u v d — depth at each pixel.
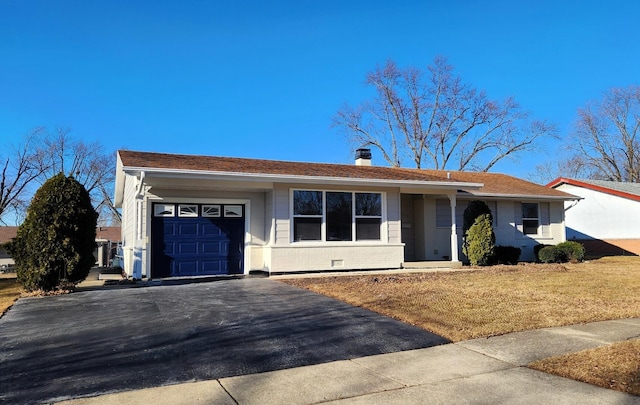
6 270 24.95
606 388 4.45
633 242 23.02
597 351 5.59
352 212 14.57
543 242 19.83
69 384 4.50
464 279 11.84
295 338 6.26
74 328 6.73
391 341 6.14
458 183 15.76
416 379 4.75
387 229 14.95
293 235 13.75
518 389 4.45
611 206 24.12
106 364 5.12
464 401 4.16
